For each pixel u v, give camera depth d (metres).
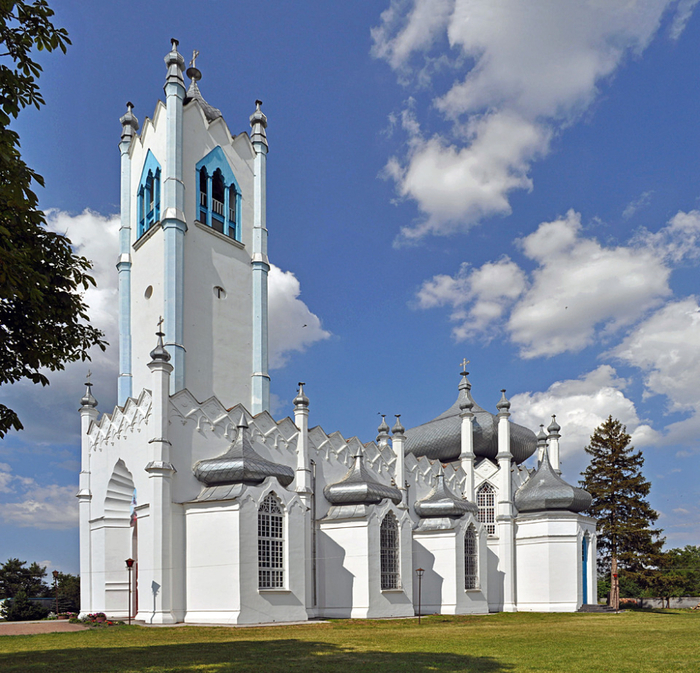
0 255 16.50
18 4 18.00
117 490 44.12
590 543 61.84
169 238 46.19
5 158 16.45
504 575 60.22
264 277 52.91
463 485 62.50
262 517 38.47
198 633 31.16
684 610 71.88
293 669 19.23
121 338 49.69
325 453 48.16
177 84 49.00
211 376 47.44
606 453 76.38
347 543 44.81
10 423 20.09
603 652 24.66
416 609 51.84
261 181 54.47
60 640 28.45
